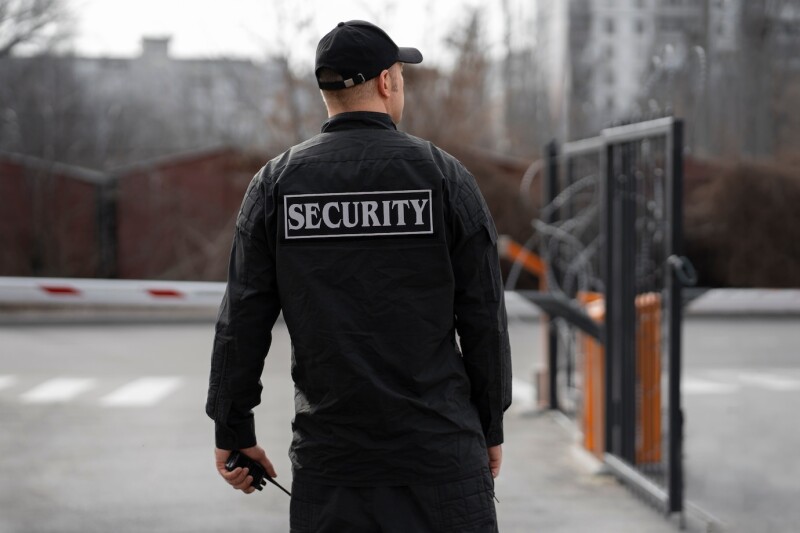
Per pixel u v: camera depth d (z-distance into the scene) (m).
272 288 2.26
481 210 2.21
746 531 4.56
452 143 19.84
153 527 4.77
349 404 2.16
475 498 2.19
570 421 7.20
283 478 5.75
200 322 17.14
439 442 2.16
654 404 5.42
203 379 10.15
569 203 7.16
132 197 21.09
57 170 21.45
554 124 21.83
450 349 2.23
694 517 4.71
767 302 5.37
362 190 2.18
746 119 18.12
